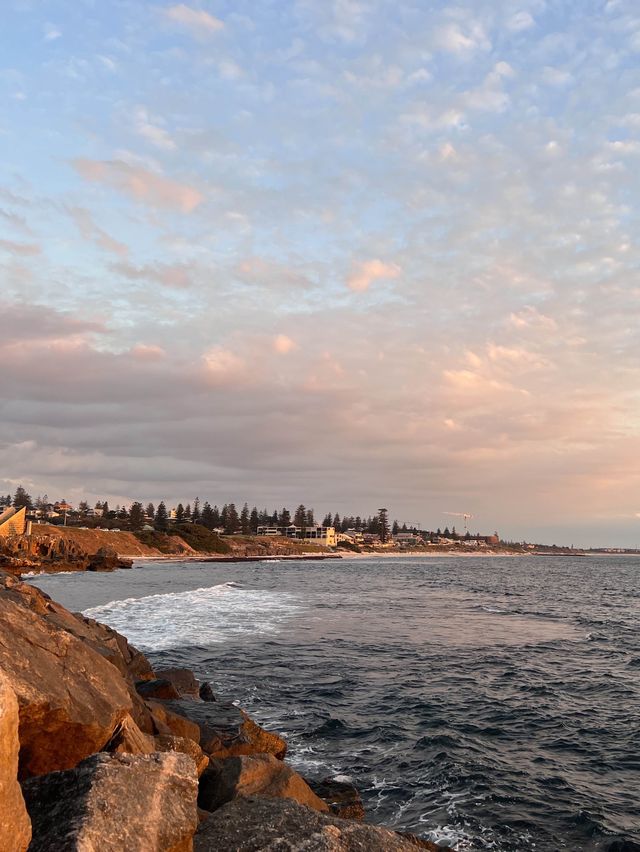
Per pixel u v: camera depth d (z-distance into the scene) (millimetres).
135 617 37344
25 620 7438
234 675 22953
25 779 6086
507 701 20812
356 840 6172
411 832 11523
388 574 107000
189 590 59750
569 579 110250
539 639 35031
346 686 21938
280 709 18906
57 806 5141
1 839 4266
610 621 45406
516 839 11391
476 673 24922
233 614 40750
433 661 27094
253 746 12297
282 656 26766
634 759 15734
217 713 13453
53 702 6457
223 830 6191
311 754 15258
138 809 5207
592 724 18562
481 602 57875
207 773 9211
